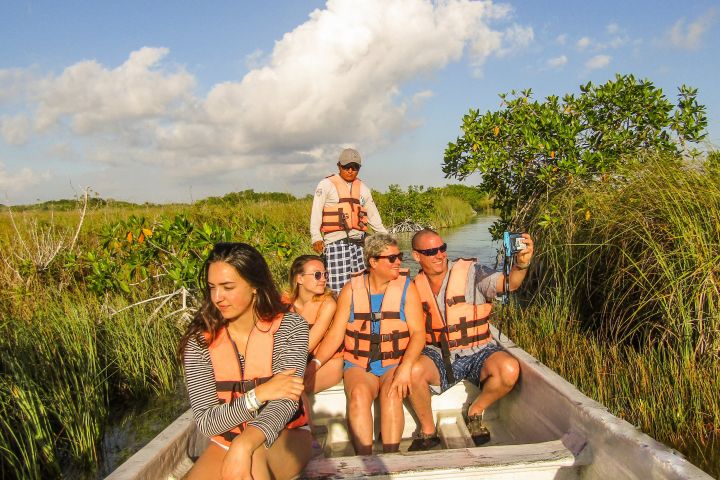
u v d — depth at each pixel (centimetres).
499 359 319
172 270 638
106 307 612
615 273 496
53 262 741
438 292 349
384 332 317
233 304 212
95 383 459
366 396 294
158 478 224
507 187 867
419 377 305
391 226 2036
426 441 309
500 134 840
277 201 1477
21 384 396
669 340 416
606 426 233
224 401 221
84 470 374
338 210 502
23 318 574
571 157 753
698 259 405
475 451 247
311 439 243
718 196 443
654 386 378
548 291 625
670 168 510
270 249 769
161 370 523
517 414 325
